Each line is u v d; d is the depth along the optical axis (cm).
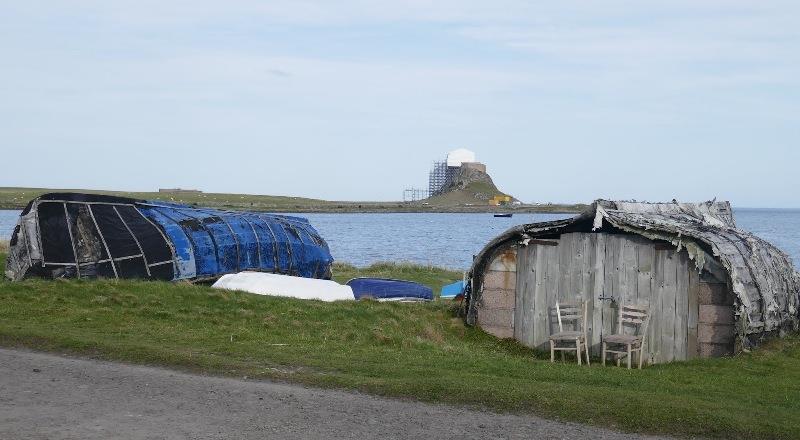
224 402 1201
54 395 1209
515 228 2108
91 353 1520
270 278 2491
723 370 1717
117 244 2592
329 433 1064
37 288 2103
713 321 1908
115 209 2677
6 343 1581
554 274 2102
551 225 2086
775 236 11919
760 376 1669
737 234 2138
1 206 16038
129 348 1530
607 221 2019
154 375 1366
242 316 1958
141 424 1070
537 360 1869
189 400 1207
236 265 2847
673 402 1255
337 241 9631
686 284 1942
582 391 1305
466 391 1277
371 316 2073
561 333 1967
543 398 1252
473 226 15200
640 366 1902
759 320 1895
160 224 2706
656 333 1969
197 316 1931
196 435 1028
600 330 2036
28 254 2509
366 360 1570
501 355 1914
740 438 1116
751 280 1912
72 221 2581
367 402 1233
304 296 2417
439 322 2198
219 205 18562
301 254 3203
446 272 4247
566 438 1085
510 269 2155
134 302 2022
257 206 19875
